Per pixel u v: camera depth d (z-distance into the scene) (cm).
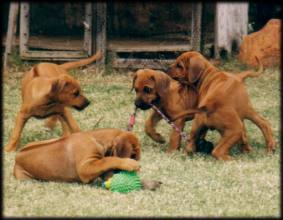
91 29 1600
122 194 823
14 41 1606
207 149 1055
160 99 1036
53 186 844
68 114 1047
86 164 829
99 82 1502
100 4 1590
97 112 1298
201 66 1044
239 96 1023
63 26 1975
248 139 1155
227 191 858
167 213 771
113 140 836
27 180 869
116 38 1877
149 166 958
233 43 1709
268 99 1414
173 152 1044
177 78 1055
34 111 1033
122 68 1606
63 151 853
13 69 1568
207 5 1906
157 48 1634
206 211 782
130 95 1412
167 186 867
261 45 1639
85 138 846
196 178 909
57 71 1107
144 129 1186
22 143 1099
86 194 818
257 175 933
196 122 1026
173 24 1950
